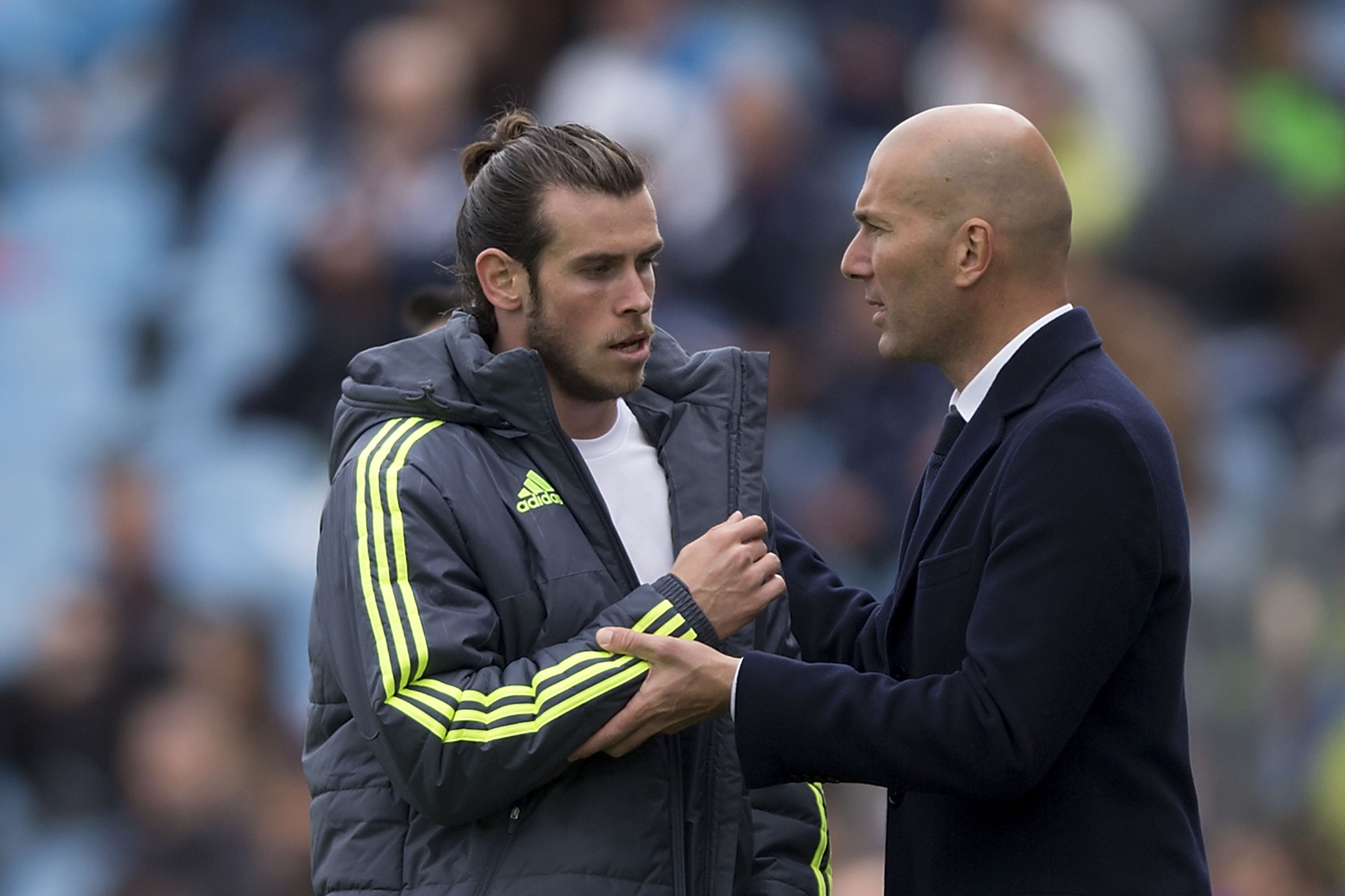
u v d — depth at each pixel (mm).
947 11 32125
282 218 30594
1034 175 10422
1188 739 10570
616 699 10031
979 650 9852
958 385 10875
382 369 10734
